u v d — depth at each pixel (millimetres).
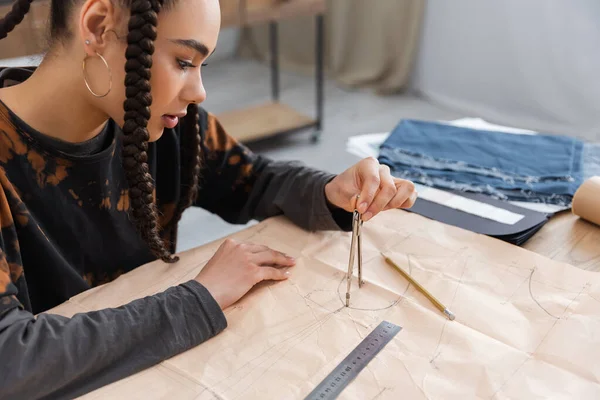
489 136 1215
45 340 632
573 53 2789
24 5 798
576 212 944
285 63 4082
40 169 845
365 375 638
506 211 959
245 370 653
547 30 2838
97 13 668
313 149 2893
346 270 832
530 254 842
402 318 729
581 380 625
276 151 2869
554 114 2951
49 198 873
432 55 3395
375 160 917
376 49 3584
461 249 865
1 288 660
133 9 650
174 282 815
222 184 1119
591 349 665
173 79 715
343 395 612
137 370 654
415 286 791
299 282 806
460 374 637
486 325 710
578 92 2834
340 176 923
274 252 842
